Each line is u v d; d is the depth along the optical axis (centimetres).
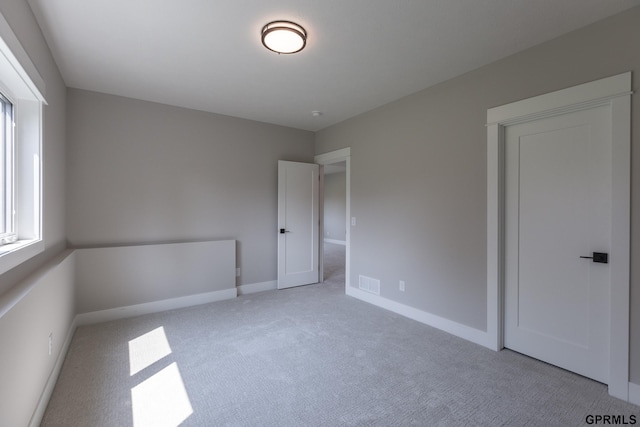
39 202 213
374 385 215
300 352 262
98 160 336
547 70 234
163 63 271
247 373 229
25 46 183
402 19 209
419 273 334
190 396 201
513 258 264
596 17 206
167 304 368
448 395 204
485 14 203
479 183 279
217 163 412
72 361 244
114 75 295
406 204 349
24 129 208
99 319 327
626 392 197
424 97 328
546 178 244
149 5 194
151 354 257
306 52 253
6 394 128
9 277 160
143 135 361
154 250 359
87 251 321
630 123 196
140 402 195
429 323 323
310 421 179
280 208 461
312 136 505
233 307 379
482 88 277
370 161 397
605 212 214
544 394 204
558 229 237
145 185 363
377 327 318
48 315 197
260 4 193
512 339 266
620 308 200
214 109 395
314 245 500
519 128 259
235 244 423
